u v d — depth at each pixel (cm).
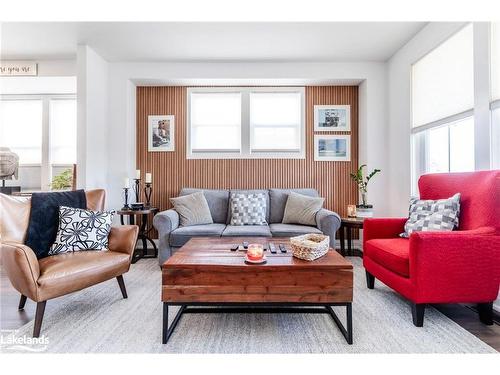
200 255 195
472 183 213
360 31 314
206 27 306
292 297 171
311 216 343
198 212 352
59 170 469
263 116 432
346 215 413
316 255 184
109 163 395
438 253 185
